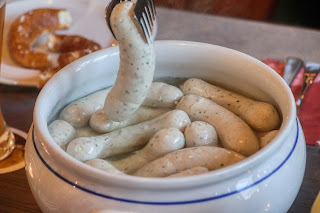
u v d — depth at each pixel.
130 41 0.56
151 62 0.59
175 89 0.73
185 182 0.51
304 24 1.91
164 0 1.18
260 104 0.67
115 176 0.51
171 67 0.75
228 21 1.10
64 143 0.65
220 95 0.72
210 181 0.51
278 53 1.00
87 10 1.15
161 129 0.66
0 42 0.80
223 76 0.74
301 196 0.71
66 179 0.55
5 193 0.73
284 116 0.59
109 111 0.63
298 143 0.60
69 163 0.53
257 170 0.54
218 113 0.68
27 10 1.15
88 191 0.54
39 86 0.93
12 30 1.05
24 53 1.00
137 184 0.51
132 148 0.67
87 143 0.63
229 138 0.64
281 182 0.56
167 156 0.61
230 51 0.71
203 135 0.64
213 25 1.09
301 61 0.94
